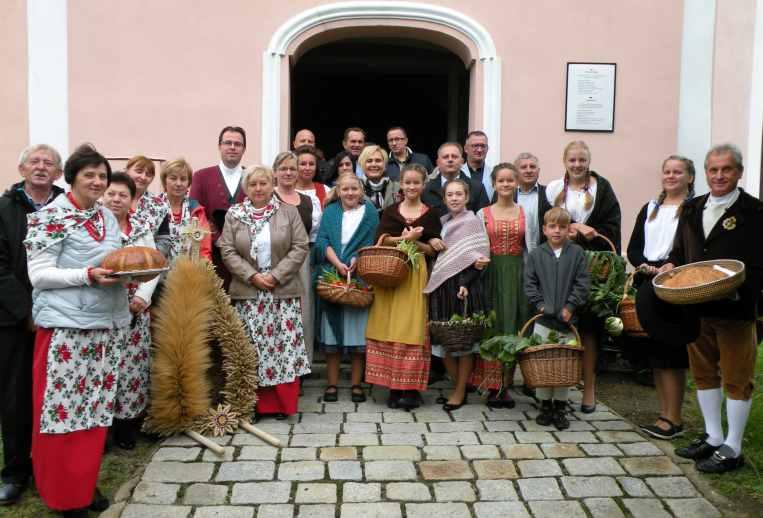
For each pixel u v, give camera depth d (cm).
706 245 397
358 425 461
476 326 478
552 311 460
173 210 476
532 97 702
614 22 700
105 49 680
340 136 1191
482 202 584
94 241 339
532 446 425
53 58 676
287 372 469
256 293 471
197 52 685
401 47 1002
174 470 387
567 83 700
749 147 706
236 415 445
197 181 546
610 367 619
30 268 327
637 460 405
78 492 330
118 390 416
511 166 502
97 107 682
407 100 1188
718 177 386
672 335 397
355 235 518
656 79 704
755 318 385
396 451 414
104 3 678
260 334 468
